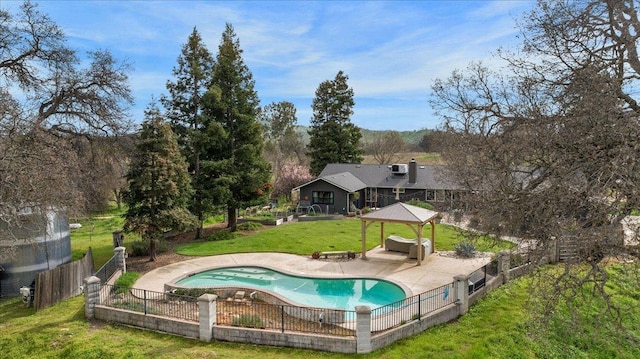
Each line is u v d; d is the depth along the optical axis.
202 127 27.53
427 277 17.94
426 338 11.78
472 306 14.02
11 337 12.08
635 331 12.32
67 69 22.48
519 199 9.86
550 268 14.01
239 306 14.84
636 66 10.85
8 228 14.98
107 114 22.89
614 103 8.77
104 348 11.34
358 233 27.84
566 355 11.25
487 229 11.09
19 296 16.41
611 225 8.27
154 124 20.52
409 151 77.25
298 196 44.47
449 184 33.75
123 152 23.91
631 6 11.20
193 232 28.88
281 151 68.00
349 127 48.66
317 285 18.03
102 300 14.01
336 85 47.94
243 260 21.53
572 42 11.06
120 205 48.06
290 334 11.47
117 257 18.73
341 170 42.50
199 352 11.17
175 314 13.08
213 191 26.67
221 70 27.78
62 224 18.83
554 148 9.27
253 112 29.61
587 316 12.80
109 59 22.92
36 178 13.38
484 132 13.26
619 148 8.04
